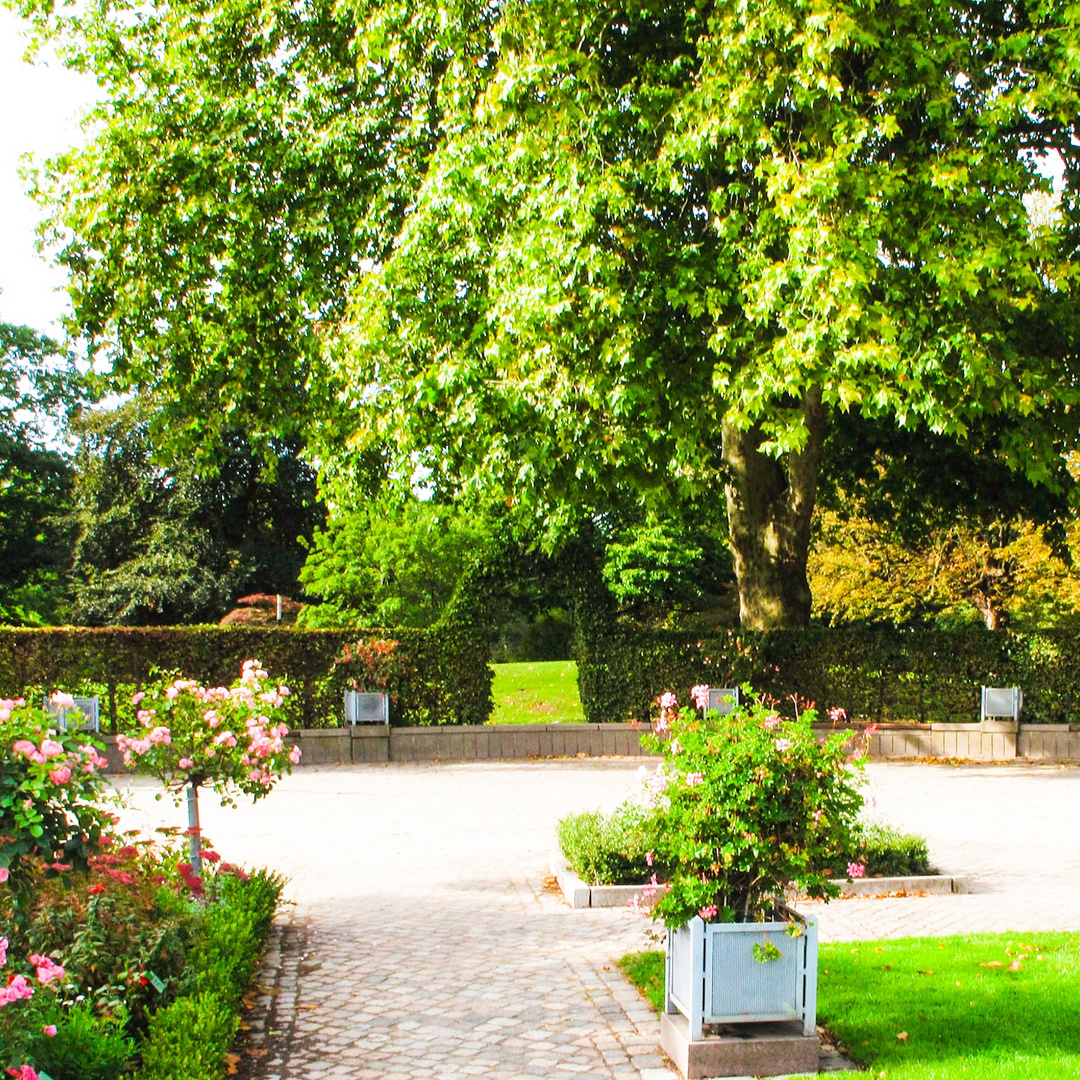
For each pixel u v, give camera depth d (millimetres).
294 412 17375
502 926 7797
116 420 36969
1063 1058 4820
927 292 12883
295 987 6406
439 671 18438
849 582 26469
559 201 12492
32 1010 4219
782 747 5398
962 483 19500
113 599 35688
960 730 18328
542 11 12945
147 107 16328
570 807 13148
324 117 16047
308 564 26906
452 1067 5203
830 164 11766
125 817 12156
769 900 5496
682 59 13094
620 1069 5188
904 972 6270
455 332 14102
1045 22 13328
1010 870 9602
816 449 17891
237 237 16250
